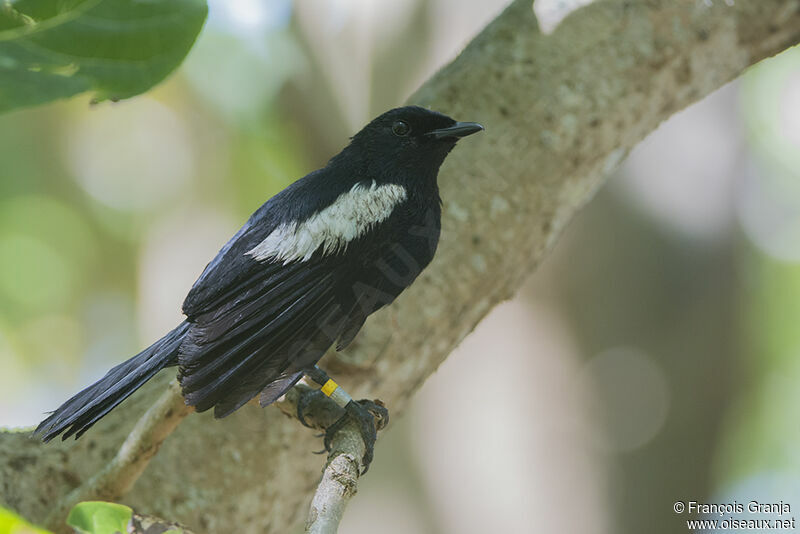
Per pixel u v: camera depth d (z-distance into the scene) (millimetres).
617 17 7723
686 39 7848
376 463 12312
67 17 4559
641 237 11922
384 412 6871
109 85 4676
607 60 7629
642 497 11734
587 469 11789
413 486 12117
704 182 12250
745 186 13109
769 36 8148
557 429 11852
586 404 11797
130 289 24562
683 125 12461
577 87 7539
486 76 7609
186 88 18156
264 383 6484
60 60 4594
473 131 7340
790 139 21016
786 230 22594
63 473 6539
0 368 24906
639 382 11836
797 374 23578
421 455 12109
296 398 6742
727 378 12234
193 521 6543
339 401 6688
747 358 12891
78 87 4625
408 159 7410
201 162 21281
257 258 6875
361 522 12156
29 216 23281
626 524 11695
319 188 7371
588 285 11812
